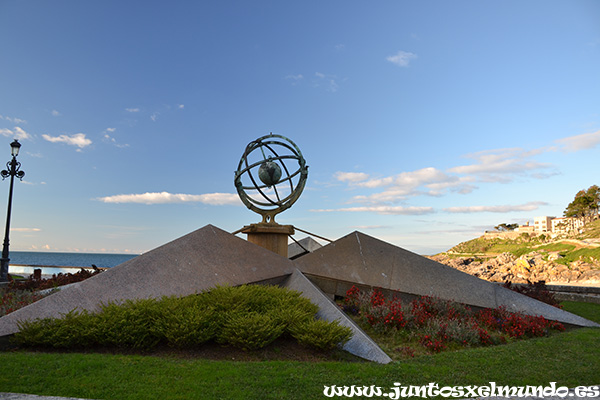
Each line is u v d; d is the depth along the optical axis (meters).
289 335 8.57
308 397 5.58
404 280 12.83
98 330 7.68
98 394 5.46
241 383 5.96
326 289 13.13
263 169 16.28
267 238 15.36
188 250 11.21
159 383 5.87
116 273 9.92
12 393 5.41
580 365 7.33
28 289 16.27
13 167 20.53
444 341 9.19
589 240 79.62
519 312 11.68
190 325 7.80
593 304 15.96
